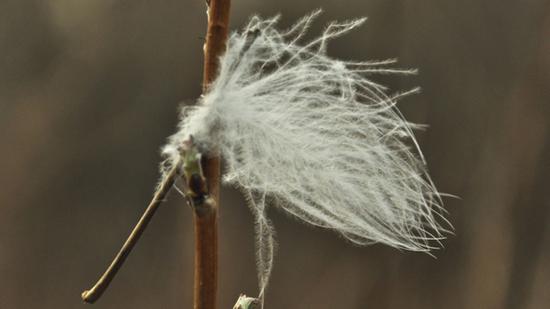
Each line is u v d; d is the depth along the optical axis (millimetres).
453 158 957
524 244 928
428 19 956
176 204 1023
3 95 1037
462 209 955
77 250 1025
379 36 949
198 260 351
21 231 1021
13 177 1024
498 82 960
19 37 1039
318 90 377
